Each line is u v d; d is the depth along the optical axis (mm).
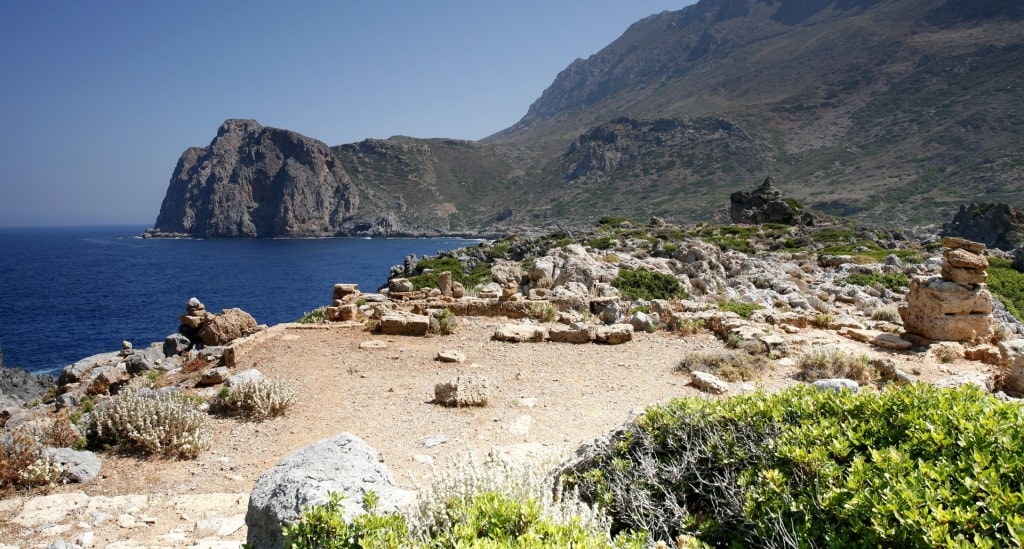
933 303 14500
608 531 4773
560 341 15570
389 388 12023
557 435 9367
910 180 166250
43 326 52344
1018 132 174375
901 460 4500
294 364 13867
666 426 6234
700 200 196500
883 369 12070
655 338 15672
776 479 4770
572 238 52344
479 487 5293
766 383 11875
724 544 4953
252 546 4699
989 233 69625
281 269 105812
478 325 17391
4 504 7320
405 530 4371
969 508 3797
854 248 43625
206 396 11523
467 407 10781
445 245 173250
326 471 5102
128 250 167875
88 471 8312
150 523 6828
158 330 50875
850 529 4234
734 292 24406
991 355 12953
